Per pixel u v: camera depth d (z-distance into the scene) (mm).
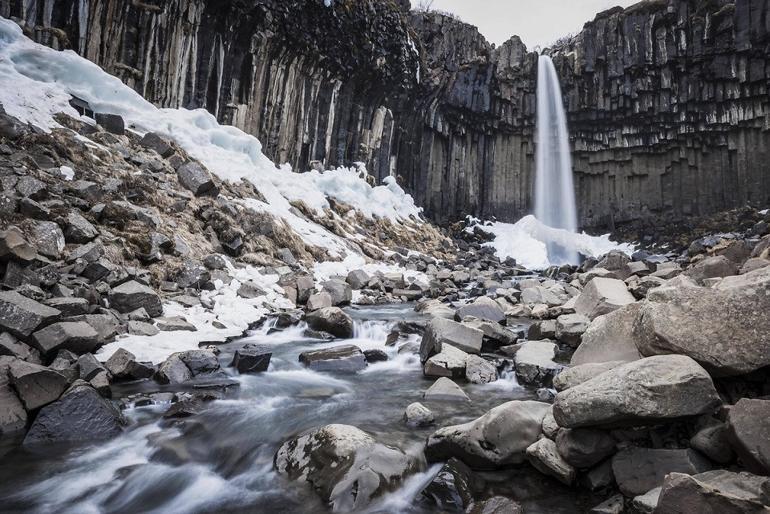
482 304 9742
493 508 3162
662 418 3166
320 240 16844
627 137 35125
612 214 35719
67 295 6625
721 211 32125
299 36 22562
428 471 3943
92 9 15312
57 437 4211
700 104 32531
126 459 4129
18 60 12469
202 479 3896
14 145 9539
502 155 36938
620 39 33469
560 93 36250
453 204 34906
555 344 7250
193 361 6141
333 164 26219
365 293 14047
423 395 5801
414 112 32125
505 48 36031
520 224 33344
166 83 17719
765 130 31141
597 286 8344
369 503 3408
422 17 33594
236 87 20562
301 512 3379
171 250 9953
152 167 12688
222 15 19344
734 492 2566
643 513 2834
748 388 3570
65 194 9094
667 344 3689
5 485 3656
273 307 10242
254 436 4590
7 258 6555
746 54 30688
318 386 6188
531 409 4105
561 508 3281
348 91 26875
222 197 13836
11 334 5160
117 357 5715
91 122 12695
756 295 3520
